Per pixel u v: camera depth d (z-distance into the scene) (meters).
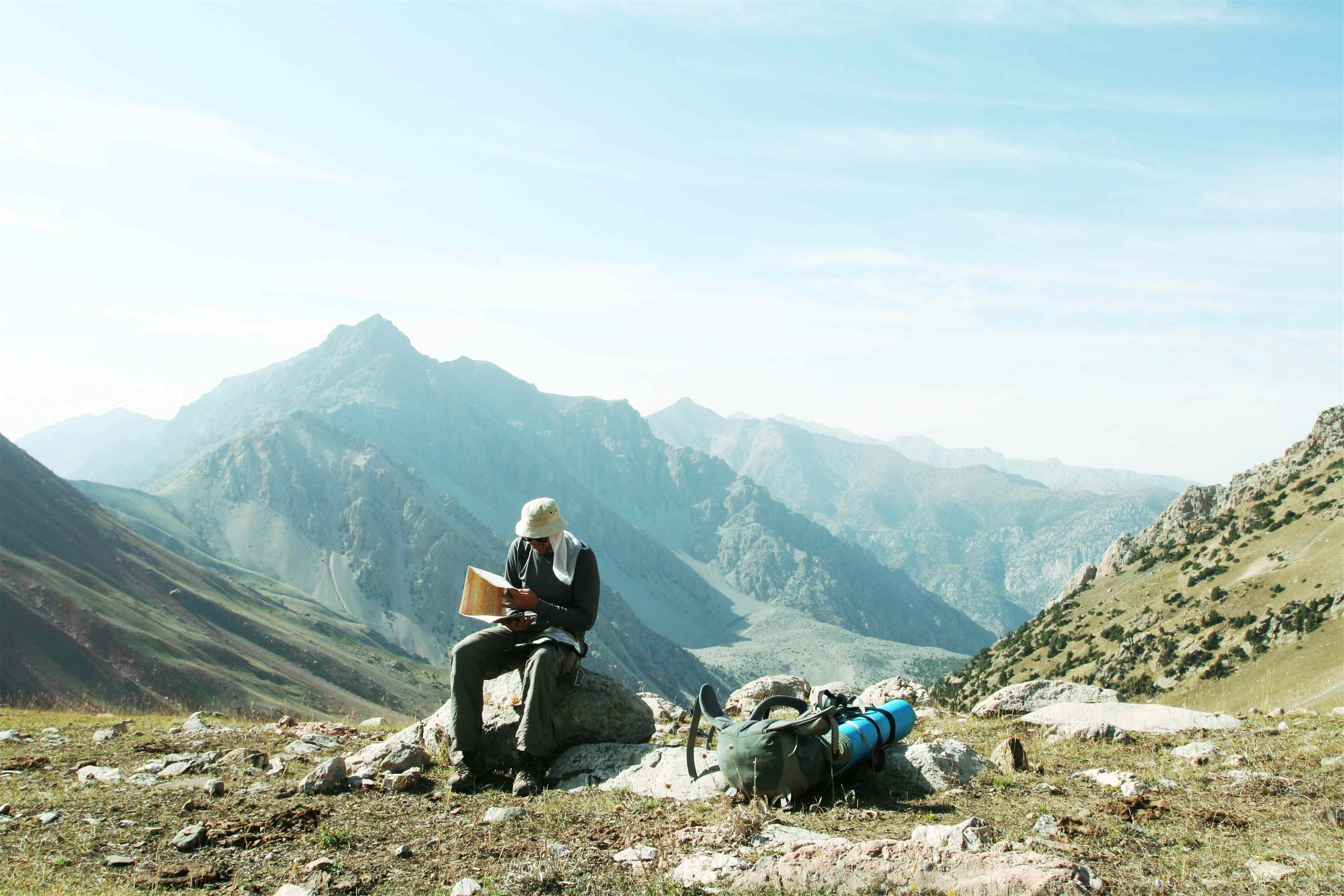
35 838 7.14
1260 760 8.75
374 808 8.12
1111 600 174.38
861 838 6.72
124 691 163.62
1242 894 5.53
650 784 8.52
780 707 12.79
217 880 6.33
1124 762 9.23
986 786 8.37
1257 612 130.00
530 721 8.90
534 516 9.44
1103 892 5.48
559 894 5.86
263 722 16.38
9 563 186.62
